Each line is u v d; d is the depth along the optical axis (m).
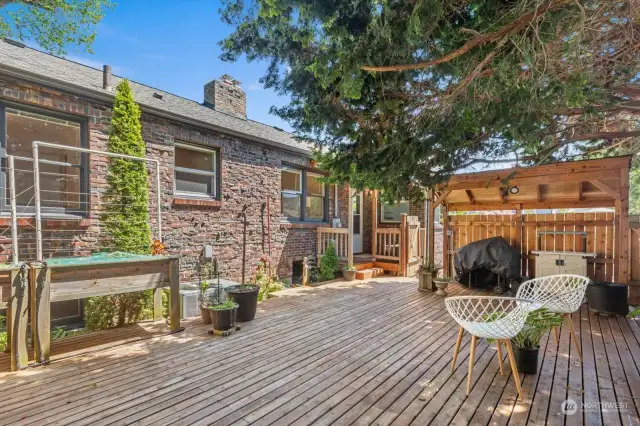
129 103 5.11
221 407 2.57
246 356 3.54
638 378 3.03
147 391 2.80
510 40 2.38
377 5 2.38
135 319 4.77
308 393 2.79
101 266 3.79
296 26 2.91
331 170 4.92
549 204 6.88
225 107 8.14
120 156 4.71
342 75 2.69
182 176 6.13
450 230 7.93
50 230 4.50
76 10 4.82
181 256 5.94
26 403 2.62
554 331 3.87
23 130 4.49
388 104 3.56
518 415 2.47
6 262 4.12
